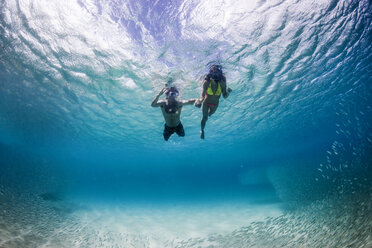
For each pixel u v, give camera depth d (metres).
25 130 26.41
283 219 12.02
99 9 6.50
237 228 12.30
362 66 13.03
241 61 9.69
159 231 12.51
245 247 8.41
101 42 8.10
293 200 17.67
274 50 9.26
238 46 8.52
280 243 7.98
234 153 50.56
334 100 19.84
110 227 12.81
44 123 21.50
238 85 12.20
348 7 7.27
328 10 7.30
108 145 32.72
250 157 66.50
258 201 21.19
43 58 9.57
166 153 43.59
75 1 6.26
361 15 7.79
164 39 7.71
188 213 18.28
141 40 7.84
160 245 9.94
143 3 6.24
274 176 26.61
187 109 15.02
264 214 15.04
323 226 8.61
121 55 8.88
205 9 6.57
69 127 22.08
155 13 6.58
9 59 10.02
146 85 11.52
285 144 45.22
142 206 21.94
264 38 8.33
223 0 6.35
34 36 8.00
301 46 9.29
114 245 9.27
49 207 14.95
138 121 18.69
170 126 5.80
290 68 11.23
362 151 27.75
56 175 32.69
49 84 12.35
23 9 6.73
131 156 49.69
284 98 16.25
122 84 11.70
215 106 5.88
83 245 8.77
